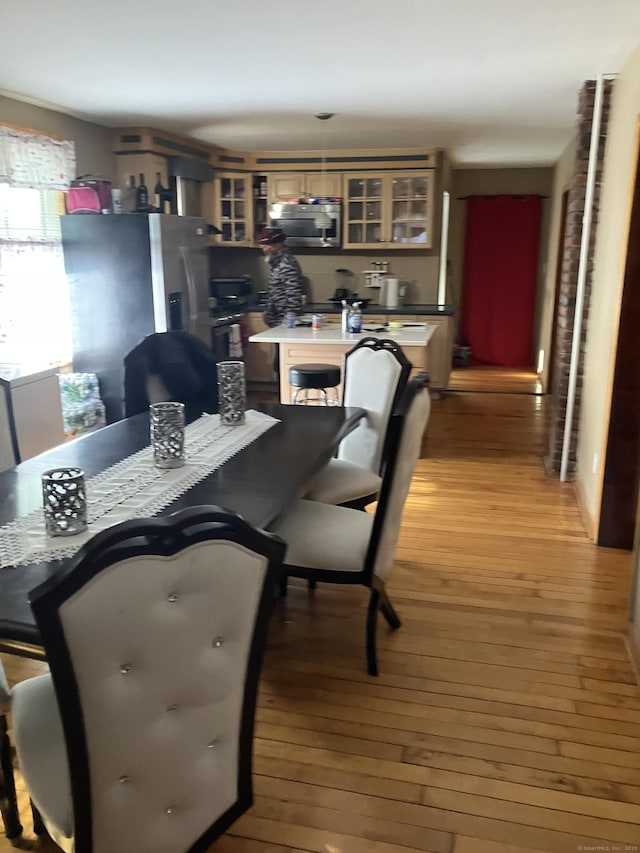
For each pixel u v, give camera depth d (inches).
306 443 103.0
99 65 148.6
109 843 51.8
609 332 136.6
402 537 142.6
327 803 75.4
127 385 129.3
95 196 193.6
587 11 113.1
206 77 158.9
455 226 360.8
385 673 97.7
